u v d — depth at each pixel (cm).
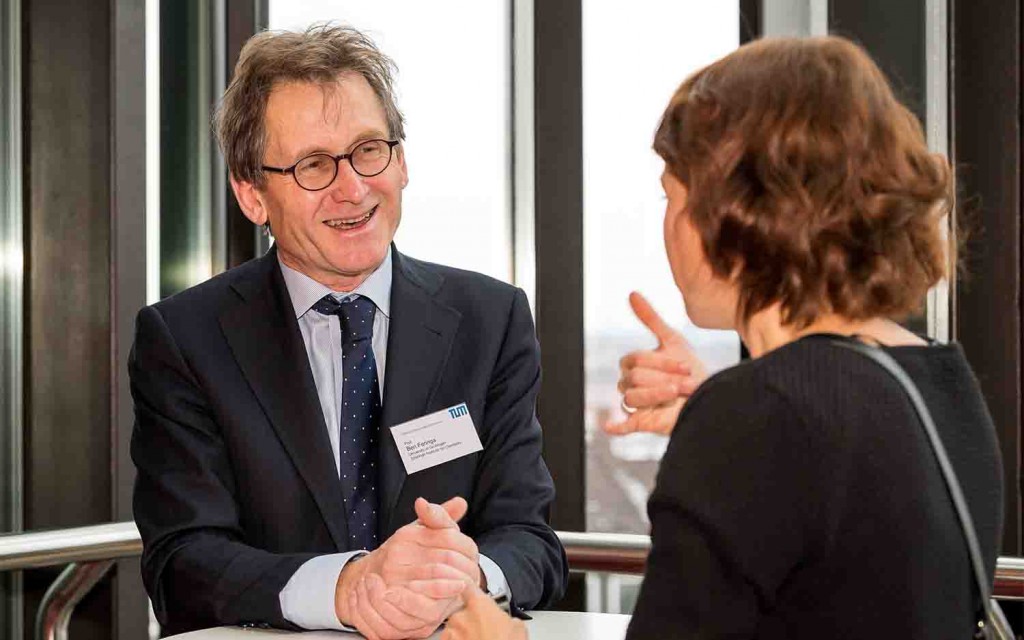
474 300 194
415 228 294
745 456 88
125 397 271
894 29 266
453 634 112
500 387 189
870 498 87
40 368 277
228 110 181
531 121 295
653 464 292
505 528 177
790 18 274
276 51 177
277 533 174
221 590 159
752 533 88
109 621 274
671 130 102
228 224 291
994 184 260
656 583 91
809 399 88
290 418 176
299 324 184
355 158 174
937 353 98
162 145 282
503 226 300
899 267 94
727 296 101
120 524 222
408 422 180
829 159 93
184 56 286
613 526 294
